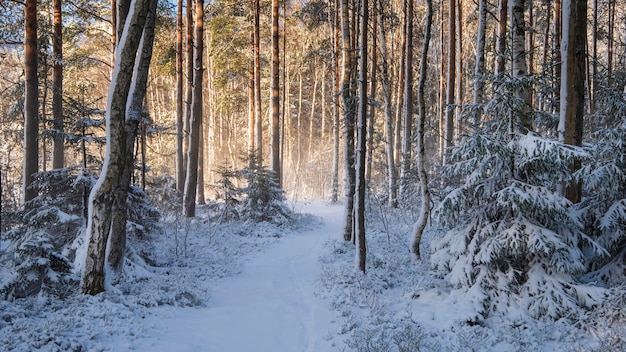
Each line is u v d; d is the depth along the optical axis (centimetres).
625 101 853
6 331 538
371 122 2181
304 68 4181
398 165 2025
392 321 709
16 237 880
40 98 2361
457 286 788
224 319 736
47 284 731
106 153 750
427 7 1088
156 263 1110
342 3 1355
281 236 1669
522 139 728
